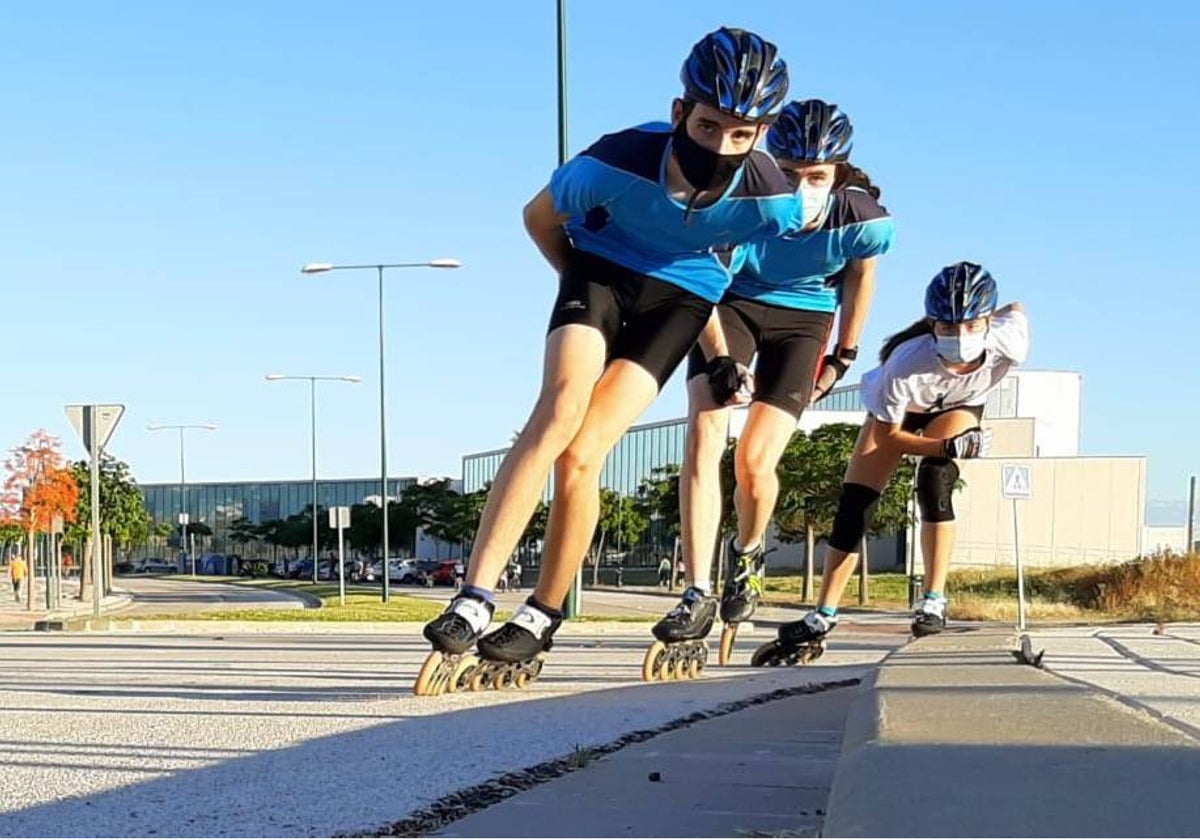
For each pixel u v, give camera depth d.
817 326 6.09
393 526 71.50
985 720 2.54
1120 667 8.15
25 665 7.94
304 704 4.34
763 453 6.12
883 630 20.31
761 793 2.95
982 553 53.69
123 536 43.91
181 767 3.13
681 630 5.52
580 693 4.68
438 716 3.94
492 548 4.52
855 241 5.76
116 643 11.98
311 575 72.81
